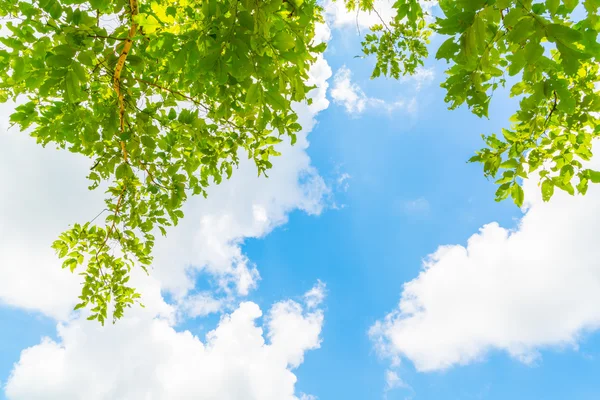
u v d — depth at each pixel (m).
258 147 4.25
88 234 4.54
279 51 1.75
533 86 1.82
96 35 2.26
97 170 3.47
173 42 2.11
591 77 2.76
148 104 3.62
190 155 4.08
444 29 1.50
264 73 1.79
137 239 4.64
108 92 3.49
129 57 2.66
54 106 3.23
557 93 1.78
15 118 3.18
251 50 1.74
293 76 1.87
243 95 2.91
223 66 1.75
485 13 1.40
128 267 4.91
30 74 2.31
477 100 2.06
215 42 1.71
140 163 3.75
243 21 1.60
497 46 1.71
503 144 3.15
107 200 4.34
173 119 3.71
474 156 3.29
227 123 4.01
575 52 1.39
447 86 2.11
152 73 3.65
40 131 3.30
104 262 4.75
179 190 3.90
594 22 1.49
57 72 2.06
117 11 2.53
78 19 2.16
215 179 4.27
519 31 1.38
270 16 1.78
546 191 3.05
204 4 1.70
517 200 3.12
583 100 2.71
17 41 2.35
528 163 3.05
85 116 3.19
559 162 2.96
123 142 3.40
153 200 4.35
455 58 1.65
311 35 2.87
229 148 4.21
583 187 2.94
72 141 3.37
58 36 2.10
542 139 2.96
